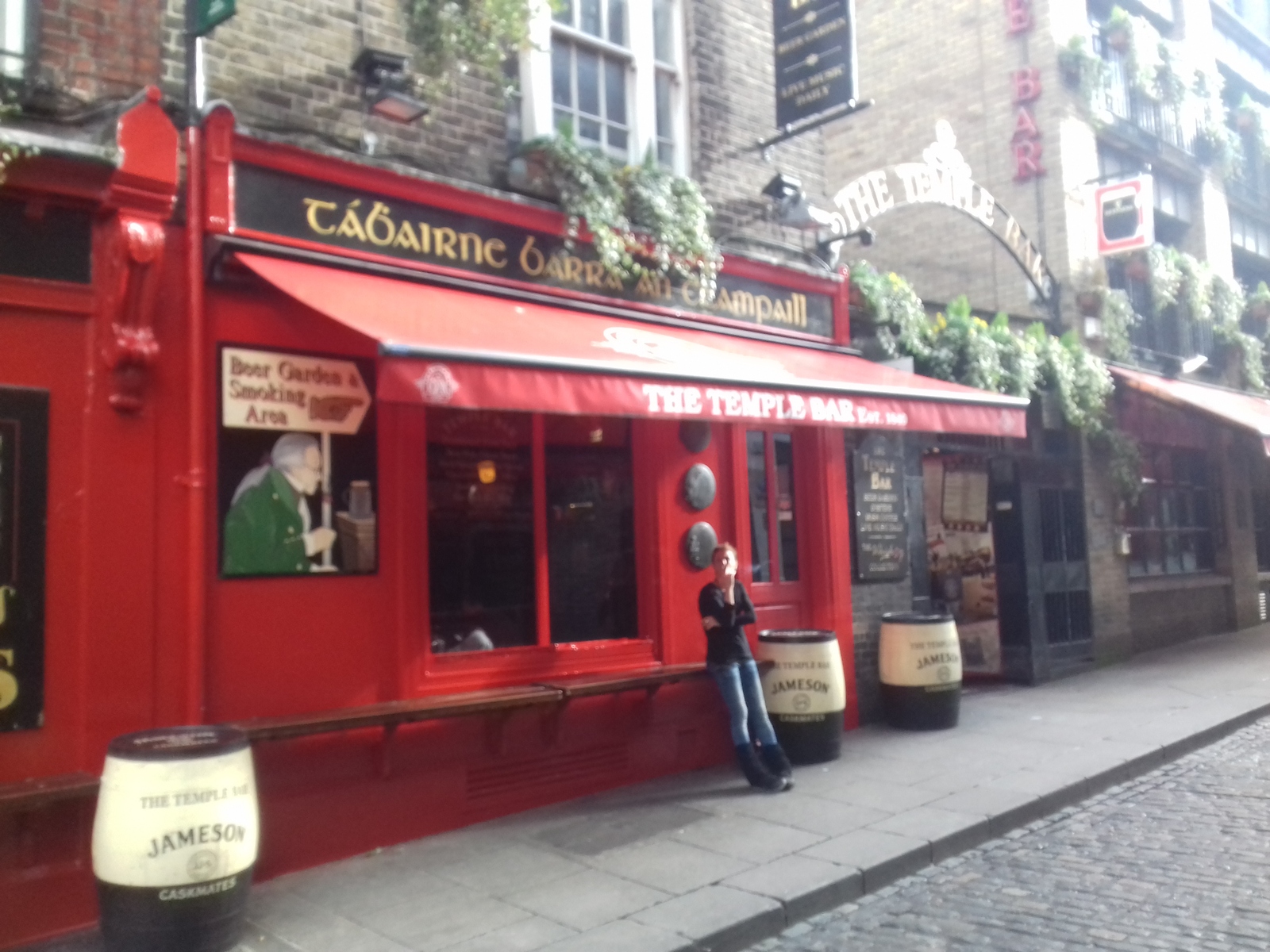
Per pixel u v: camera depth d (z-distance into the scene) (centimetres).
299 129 563
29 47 485
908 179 1032
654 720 706
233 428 527
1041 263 1215
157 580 496
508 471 655
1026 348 1055
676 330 737
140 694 486
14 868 443
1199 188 1577
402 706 552
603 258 668
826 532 855
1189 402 1207
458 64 632
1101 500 1208
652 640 722
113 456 486
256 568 530
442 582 616
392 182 589
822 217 838
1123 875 518
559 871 517
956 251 1314
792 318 852
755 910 457
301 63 571
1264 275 1855
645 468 734
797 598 847
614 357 555
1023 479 1091
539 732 638
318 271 548
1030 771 693
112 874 405
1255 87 1795
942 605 1122
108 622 480
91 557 477
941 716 840
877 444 916
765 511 830
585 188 673
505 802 618
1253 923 448
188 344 511
